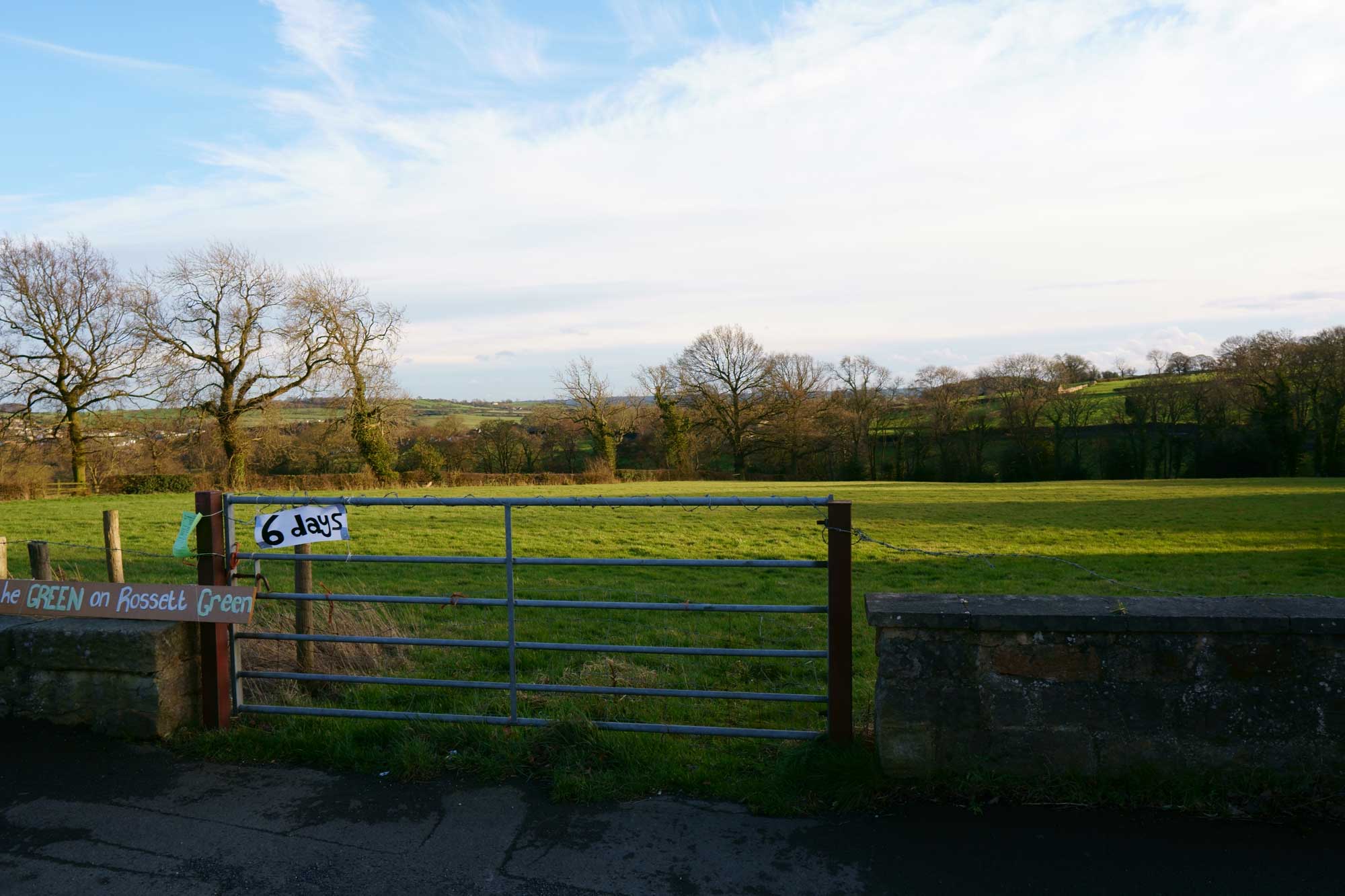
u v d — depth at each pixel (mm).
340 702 6508
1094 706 4293
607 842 4047
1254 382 59812
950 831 4051
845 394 70875
